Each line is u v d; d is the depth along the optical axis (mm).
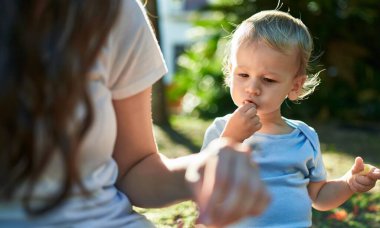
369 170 2289
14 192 1198
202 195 1043
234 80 2385
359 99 9141
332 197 2387
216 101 9664
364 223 3625
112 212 1393
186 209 3617
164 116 7793
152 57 1528
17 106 1153
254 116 1973
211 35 9805
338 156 5805
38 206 1239
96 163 1347
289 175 2320
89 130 1268
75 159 1210
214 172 1032
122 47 1465
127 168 1594
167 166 1549
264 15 2473
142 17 1505
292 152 2346
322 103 8984
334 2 9203
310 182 2438
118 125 1566
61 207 1268
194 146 6207
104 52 1366
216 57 9867
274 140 2354
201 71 10062
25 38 1157
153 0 7195
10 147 1167
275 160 2326
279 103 2363
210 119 9148
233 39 2457
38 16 1178
